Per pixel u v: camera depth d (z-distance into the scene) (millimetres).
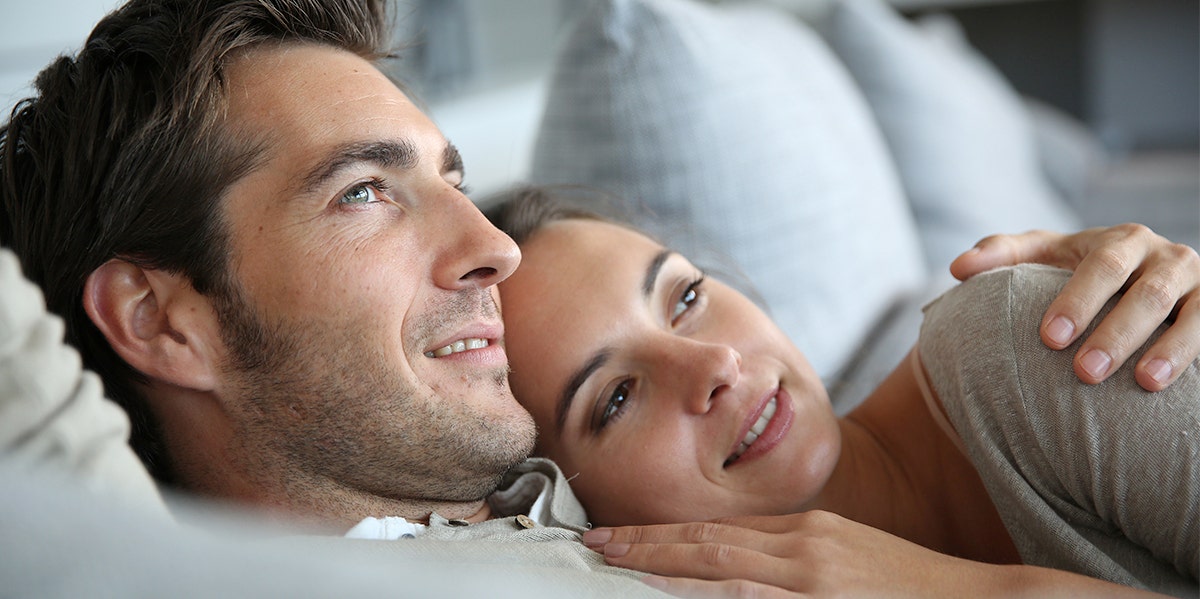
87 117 863
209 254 845
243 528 657
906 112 2375
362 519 889
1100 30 3787
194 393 874
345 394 853
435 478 895
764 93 1650
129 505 521
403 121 904
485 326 918
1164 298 835
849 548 802
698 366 981
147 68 871
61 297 862
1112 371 821
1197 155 3373
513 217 1163
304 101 870
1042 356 861
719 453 994
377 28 1069
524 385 1049
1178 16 3666
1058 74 3889
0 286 557
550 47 3391
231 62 875
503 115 2809
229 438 879
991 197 2418
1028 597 734
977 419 900
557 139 1546
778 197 1584
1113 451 813
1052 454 852
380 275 850
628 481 1014
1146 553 853
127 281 859
